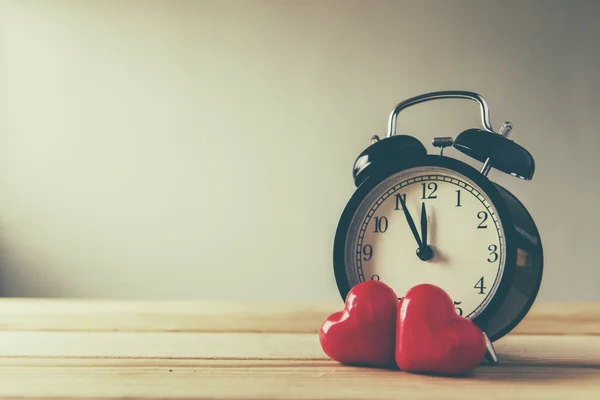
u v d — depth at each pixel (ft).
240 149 11.50
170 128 11.54
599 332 2.77
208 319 3.11
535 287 2.15
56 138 11.52
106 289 11.50
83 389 1.58
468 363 1.74
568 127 11.13
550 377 1.78
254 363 1.97
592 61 11.14
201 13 11.56
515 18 11.20
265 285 11.43
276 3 11.51
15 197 11.50
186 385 1.63
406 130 11.30
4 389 1.58
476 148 2.17
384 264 2.30
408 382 1.69
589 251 11.08
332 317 2.00
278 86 11.48
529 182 11.14
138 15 11.57
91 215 11.50
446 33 11.27
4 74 11.52
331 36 11.43
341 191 11.39
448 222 2.24
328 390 1.58
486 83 11.22
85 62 11.56
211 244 11.48
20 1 11.52
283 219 11.43
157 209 11.53
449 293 2.20
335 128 11.41
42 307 3.62
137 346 2.31
